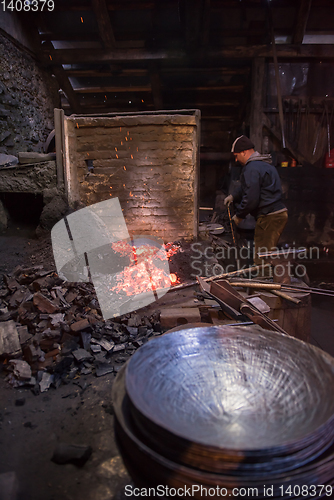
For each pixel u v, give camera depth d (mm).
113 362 2471
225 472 1034
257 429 1229
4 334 2471
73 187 4113
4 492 1425
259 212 3516
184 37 5969
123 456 1256
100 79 6973
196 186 4172
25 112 5438
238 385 1462
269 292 2773
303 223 5852
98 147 4070
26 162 4027
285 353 1551
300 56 6117
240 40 6121
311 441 1081
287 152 6484
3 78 4840
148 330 2781
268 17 5672
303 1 5434
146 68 6562
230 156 7457
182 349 1608
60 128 3889
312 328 3531
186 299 3102
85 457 1628
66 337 2506
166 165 4113
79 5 5516
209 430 1227
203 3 5262
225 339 1682
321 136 6449
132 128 4035
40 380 2262
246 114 7020
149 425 1156
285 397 1358
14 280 3074
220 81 6988
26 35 5660
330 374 1334
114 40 5992
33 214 4430
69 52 6109
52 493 1470
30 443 1755
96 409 2012
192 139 4066
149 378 1408
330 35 6223
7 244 3789
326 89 6410
